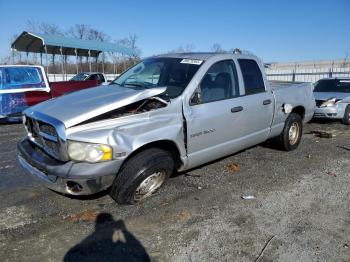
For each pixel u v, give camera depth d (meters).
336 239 3.47
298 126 6.64
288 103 6.14
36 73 10.32
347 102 9.97
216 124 4.62
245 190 4.66
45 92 10.46
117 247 3.29
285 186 4.84
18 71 9.96
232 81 5.04
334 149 6.98
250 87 5.32
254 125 5.35
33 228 3.63
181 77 4.57
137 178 3.85
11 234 3.51
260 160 6.02
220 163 5.79
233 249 3.28
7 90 9.70
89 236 3.48
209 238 3.46
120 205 4.12
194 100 4.39
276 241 3.42
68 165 3.54
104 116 3.77
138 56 30.09
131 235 3.50
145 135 3.84
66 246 3.31
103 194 4.41
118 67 31.81
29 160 3.94
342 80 11.23
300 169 5.59
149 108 4.04
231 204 4.22
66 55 25.75
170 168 4.20
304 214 3.99
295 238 3.48
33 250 3.24
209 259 3.12
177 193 4.49
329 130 9.27
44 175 3.76
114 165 3.62
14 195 4.46
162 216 3.88
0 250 3.23
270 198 4.42
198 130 4.39
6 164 5.81
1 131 8.94
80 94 4.46
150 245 3.33
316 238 3.48
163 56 5.30
